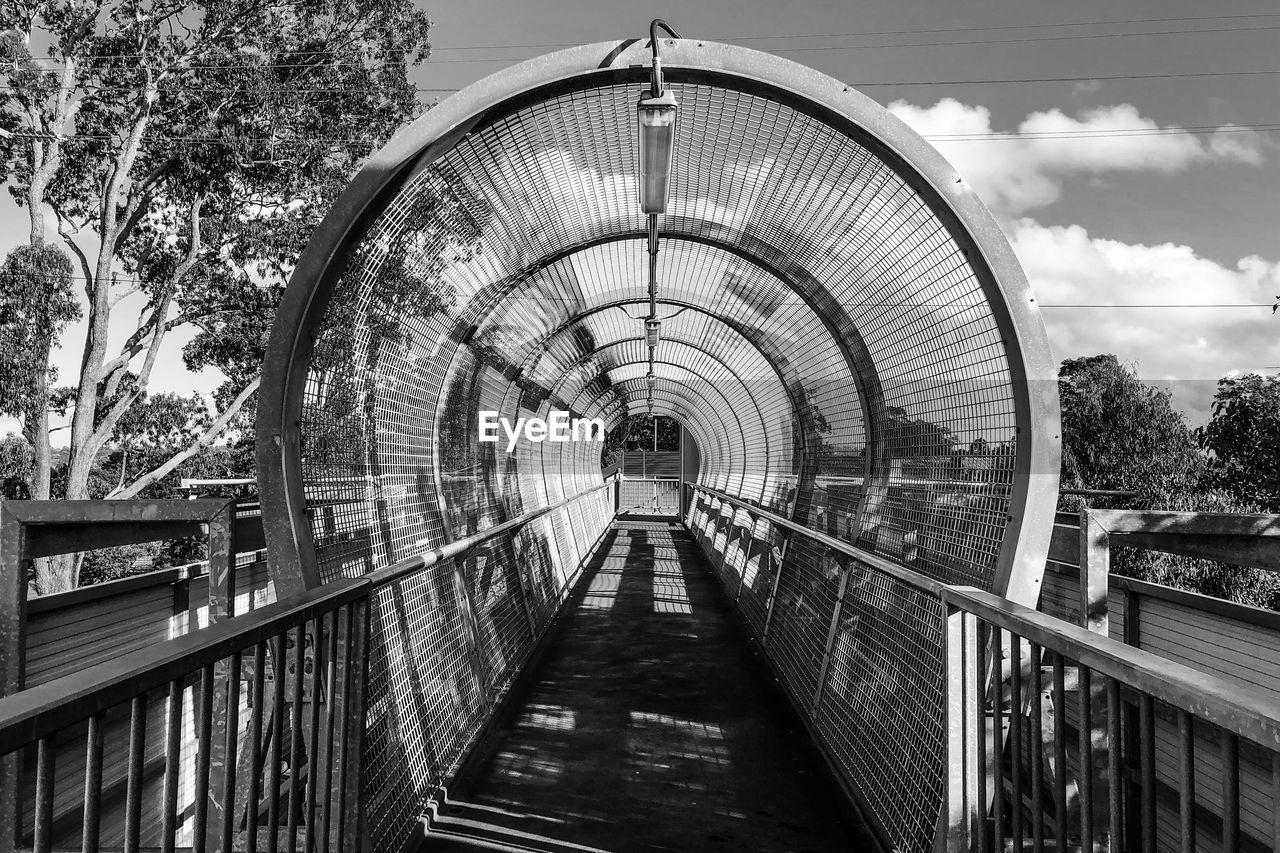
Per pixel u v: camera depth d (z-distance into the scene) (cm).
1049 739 293
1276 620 259
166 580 380
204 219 1775
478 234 427
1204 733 270
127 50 1670
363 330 361
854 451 526
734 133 355
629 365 1383
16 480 2014
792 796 396
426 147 300
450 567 479
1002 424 293
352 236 300
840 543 434
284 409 292
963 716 252
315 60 1739
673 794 397
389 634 351
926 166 287
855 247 396
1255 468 1156
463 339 521
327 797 236
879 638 393
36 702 114
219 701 325
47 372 1584
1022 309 279
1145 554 1074
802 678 536
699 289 712
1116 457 1469
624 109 353
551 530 968
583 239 513
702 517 1678
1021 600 270
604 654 698
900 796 322
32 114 1678
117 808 326
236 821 319
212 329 1938
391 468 413
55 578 1513
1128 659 149
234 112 1670
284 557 289
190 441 2273
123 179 1694
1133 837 296
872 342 454
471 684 484
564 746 466
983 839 232
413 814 346
